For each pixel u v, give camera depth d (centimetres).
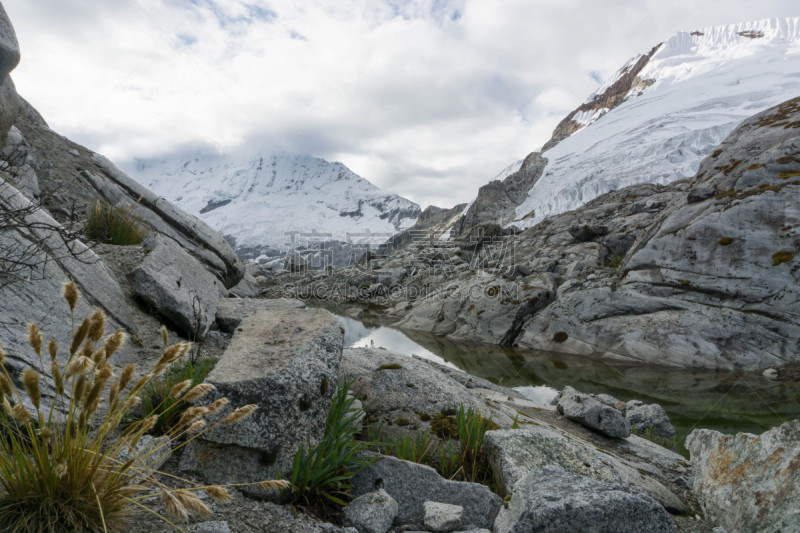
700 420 876
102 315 259
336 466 383
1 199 519
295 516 332
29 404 342
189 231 1241
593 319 1498
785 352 1191
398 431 511
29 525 228
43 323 480
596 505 295
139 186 1323
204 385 268
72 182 1213
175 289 730
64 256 584
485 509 375
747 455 430
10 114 646
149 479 303
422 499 383
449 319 1806
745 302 1296
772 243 1304
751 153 1566
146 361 564
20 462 240
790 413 904
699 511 461
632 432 766
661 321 1379
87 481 250
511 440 460
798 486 354
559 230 2516
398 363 643
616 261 1916
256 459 347
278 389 359
